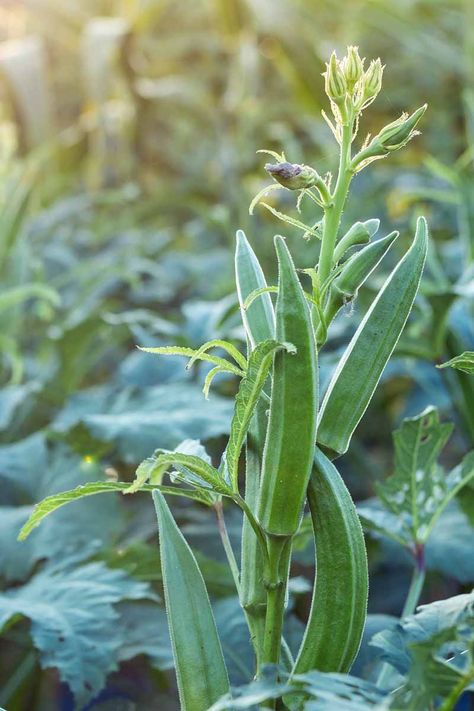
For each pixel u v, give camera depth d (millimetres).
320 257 918
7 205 2020
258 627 940
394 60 3951
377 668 1241
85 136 3395
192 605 946
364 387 924
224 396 1971
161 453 974
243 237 981
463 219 1974
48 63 4223
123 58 3211
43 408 2012
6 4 3707
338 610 912
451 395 1711
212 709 844
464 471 1148
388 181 2893
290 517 902
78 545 1401
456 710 1309
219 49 3840
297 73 3281
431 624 917
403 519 1167
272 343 875
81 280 2490
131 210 3082
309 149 3457
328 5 3670
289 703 920
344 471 2100
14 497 1522
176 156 3553
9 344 1862
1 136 2084
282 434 893
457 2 3770
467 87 3293
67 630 1179
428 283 1759
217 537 1534
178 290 2588
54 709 1670
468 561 1405
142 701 1580
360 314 1913
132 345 2453
